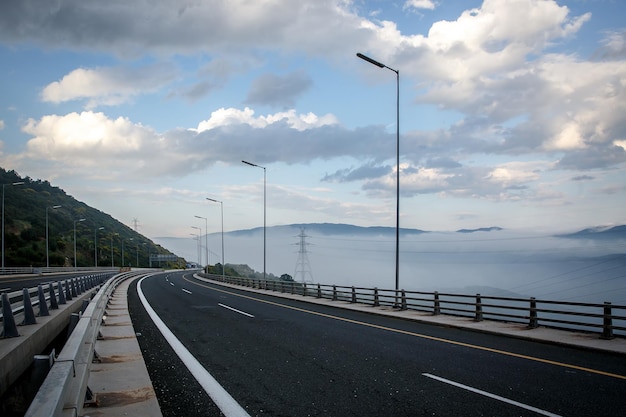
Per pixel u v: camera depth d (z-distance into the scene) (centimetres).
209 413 601
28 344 870
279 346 1123
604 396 675
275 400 660
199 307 2186
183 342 1175
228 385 744
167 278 6450
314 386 738
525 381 768
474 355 1005
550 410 611
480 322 1550
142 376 784
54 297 1366
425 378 791
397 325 1552
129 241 16462
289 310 2080
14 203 11350
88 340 733
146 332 1348
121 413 591
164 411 607
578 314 1259
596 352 1040
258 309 2117
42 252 8975
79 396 449
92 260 11425
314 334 1330
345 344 1154
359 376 807
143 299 2642
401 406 631
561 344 1127
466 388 724
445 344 1155
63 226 12581
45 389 331
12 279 4581
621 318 1134
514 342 1189
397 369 863
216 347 1105
